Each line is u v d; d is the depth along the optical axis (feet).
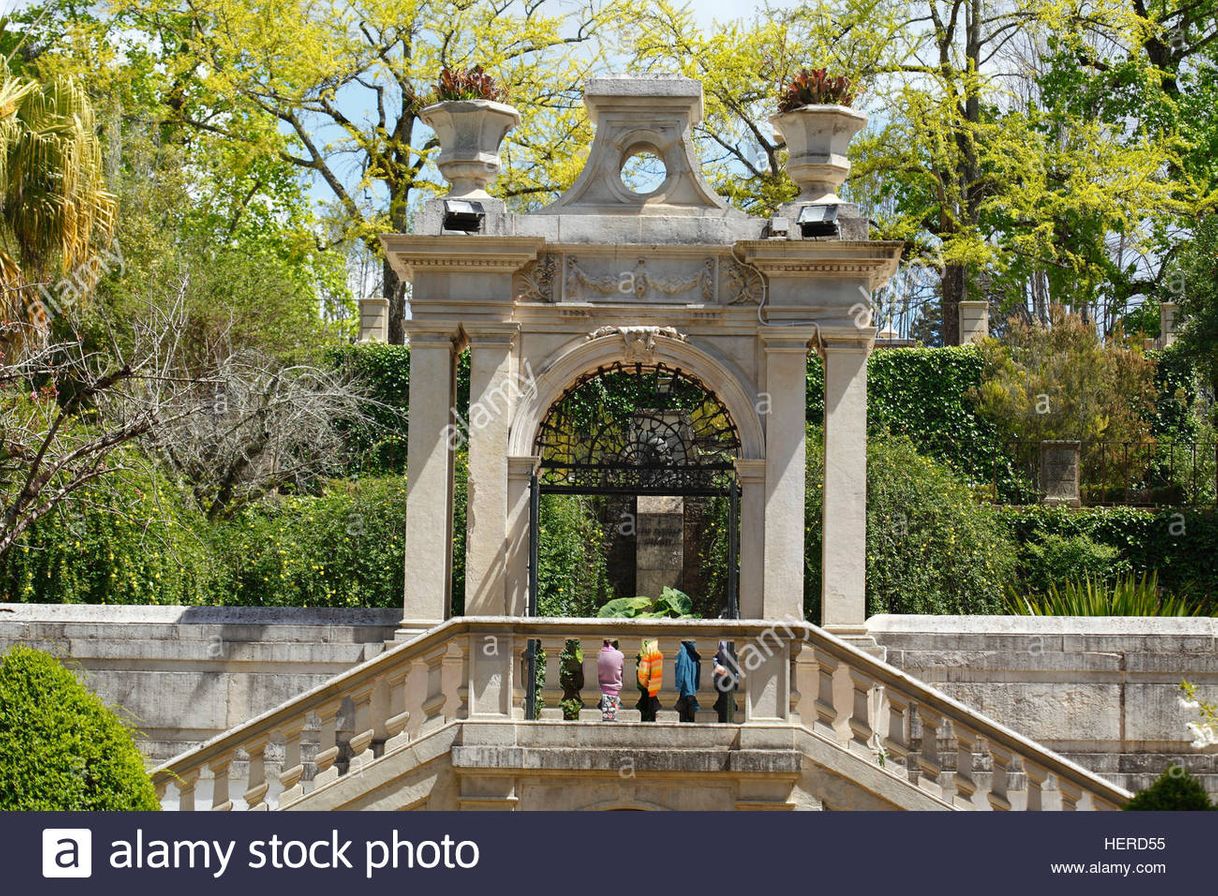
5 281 50.31
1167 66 106.83
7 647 49.37
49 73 88.84
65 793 33.60
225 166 98.37
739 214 48.24
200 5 90.48
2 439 48.06
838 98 48.85
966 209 96.48
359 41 92.02
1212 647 48.96
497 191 93.30
